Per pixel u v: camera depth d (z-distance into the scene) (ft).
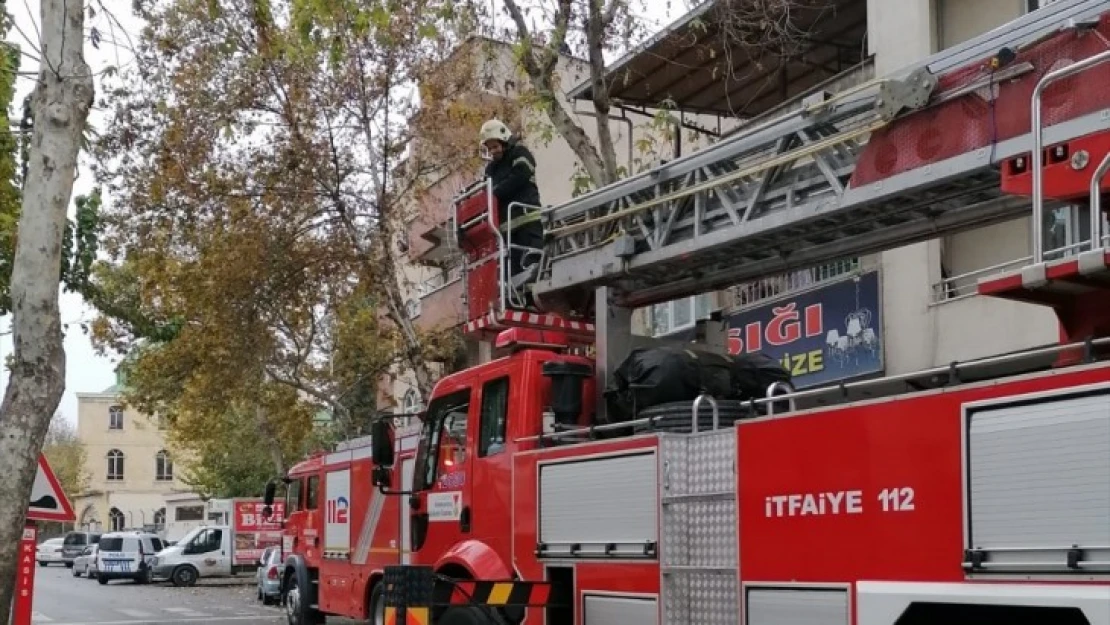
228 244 63.72
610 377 26.35
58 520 32.55
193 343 76.33
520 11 40.83
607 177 40.50
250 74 59.93
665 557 20.53
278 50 45.91
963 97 17.99
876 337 44.88
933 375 17.39
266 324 71.51
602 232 26.63
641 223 25.04
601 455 22.61
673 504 20.71
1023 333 38.75
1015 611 14.82
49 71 28.14
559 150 74.54
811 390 19.22
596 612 22.26
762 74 57.31
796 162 21.22
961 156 17.93
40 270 27.58
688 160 23.52
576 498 23.22
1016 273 16.28
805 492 17.79
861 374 45.42
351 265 65.51
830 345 47.06
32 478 27.17
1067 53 16.63
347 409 88.33
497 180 30.30
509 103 63.87
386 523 41.55
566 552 23.29
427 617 24.75
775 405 22.26
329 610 48.37
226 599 87.81
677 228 24.14
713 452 20.08
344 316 71.56
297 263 65.41
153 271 66.39
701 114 63.16
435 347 75.51
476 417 28.14
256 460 125.59
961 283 42.52
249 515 114.01
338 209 62.80
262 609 76.02
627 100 60.23
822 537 17.39
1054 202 16.69
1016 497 14.52
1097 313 16.47
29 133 36.88
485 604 24.09
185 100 60.70
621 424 22.99
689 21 45.29
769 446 18.60
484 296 30.50
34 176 27.86
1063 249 16.31
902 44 44.70
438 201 67.62
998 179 18.19
